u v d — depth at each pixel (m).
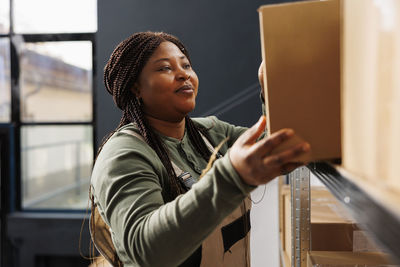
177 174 0.79
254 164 0.39
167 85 0.81
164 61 0.81
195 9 2.59
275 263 2.33
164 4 2.61
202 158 0.91
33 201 3.46
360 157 0.35
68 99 2.77
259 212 2.35
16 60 2.77
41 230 2.76
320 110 0.45
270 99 0.46
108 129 2.66
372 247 0.93
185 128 0.94
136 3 2.62
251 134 0.42
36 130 2.89
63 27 2.71
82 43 2.72
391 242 0.25
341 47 0.43
